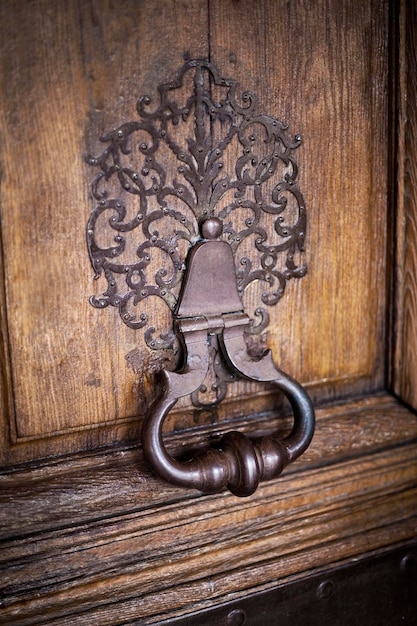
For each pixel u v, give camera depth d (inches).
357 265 41.7
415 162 40.4
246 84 36.4
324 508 41.7
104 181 33.9
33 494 34.6
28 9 31.3
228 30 35.6
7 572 33.6
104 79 33.2
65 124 32.7
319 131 38.7
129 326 35.8
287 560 40.7
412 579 44.3
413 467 44.2
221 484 35.2
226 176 36.6
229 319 36.9
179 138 35.2
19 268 32.9
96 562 35.7
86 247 34.1
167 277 36.1
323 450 41.7
